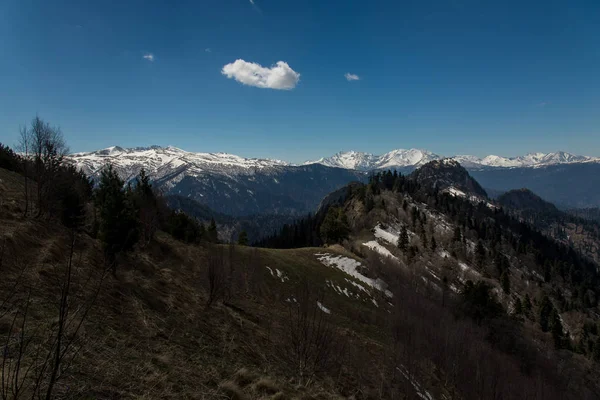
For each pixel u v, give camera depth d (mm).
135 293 22766
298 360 21781
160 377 12242
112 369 11242
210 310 30031
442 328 51031
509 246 197000
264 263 73750
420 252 140000
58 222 34250
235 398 12938
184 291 32438
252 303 44188
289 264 81062
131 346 14383
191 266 52594
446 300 88438
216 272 32781
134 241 29891
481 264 154125
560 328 90938
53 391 8125
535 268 184125
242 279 54188
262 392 14500
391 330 50406
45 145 35188
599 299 163625
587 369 75750
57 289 16406
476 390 38312
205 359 17141
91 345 12289
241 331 28094
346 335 43781
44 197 34031
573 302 145625
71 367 9789
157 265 41781
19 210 31156
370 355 39531
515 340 71125
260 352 24547
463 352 44719
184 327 21562
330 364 25469
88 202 57344
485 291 84375
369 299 79000
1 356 8719
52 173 35438
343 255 104188
